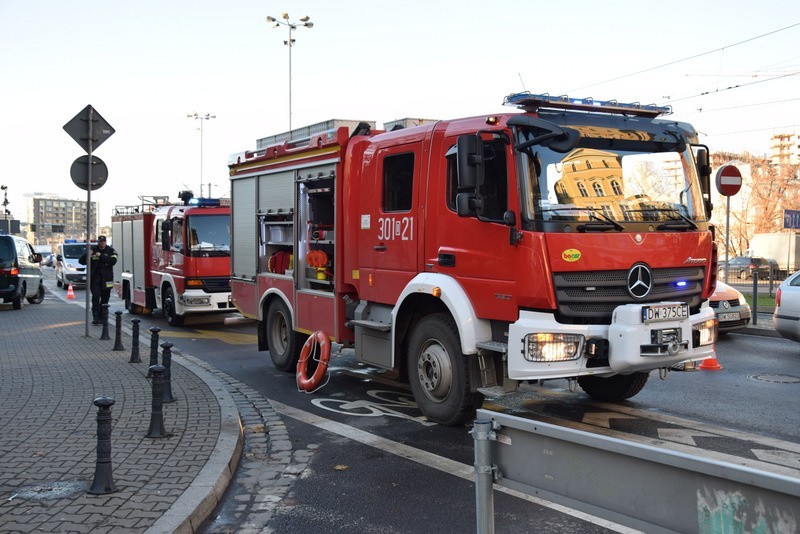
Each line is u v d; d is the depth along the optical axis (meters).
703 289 7.08
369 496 5.38
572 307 6.34
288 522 4.91
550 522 4.77
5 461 5.80
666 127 7.22
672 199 7.01
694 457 2.27
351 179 8.61
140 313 19.89
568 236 6.30
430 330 7.40
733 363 10.77
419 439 6.90
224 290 16.20
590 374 6.41
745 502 2.15
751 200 55.12
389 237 8.02
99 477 5.08
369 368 10.84
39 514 4.67
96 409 7.64
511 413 7.71
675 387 9.02
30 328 15.62
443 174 7.25
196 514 4.79
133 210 20.53
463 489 5.50
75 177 13.01
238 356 12.28
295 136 10.06
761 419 7.38
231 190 11.89
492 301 6.69
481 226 6.79
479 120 6.90
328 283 9.14
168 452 6.10
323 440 6.93
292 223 9.95
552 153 6.50
